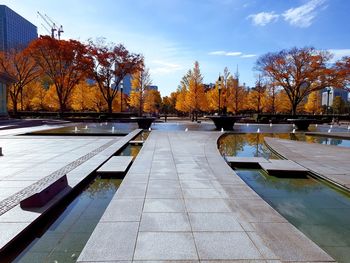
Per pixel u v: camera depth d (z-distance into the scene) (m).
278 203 4.88
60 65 33.19
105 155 8.33
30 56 32.94
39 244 3.28
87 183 5.86
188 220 3.65
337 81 33.16
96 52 32.97
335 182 5.76
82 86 40.81
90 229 3.71
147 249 2.88
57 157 8.07
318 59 32.47
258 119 34.16
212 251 2.86
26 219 3.54
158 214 3.84
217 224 3.53
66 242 3.34
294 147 10.68
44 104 45.16
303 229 3.81
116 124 27.75
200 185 5.28
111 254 2.77
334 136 15.73
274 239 3.14
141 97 39.66
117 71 34.97
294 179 6.48
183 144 10.96
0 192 4.77
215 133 16.28
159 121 36.81
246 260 2.70
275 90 43.56
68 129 20.25
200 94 37.22
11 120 26.25
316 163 7.61
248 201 4.42
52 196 4.39
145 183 5.39
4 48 38.44
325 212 4.44
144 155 8.46
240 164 7.64
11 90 38.00
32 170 6.42
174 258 2.72
